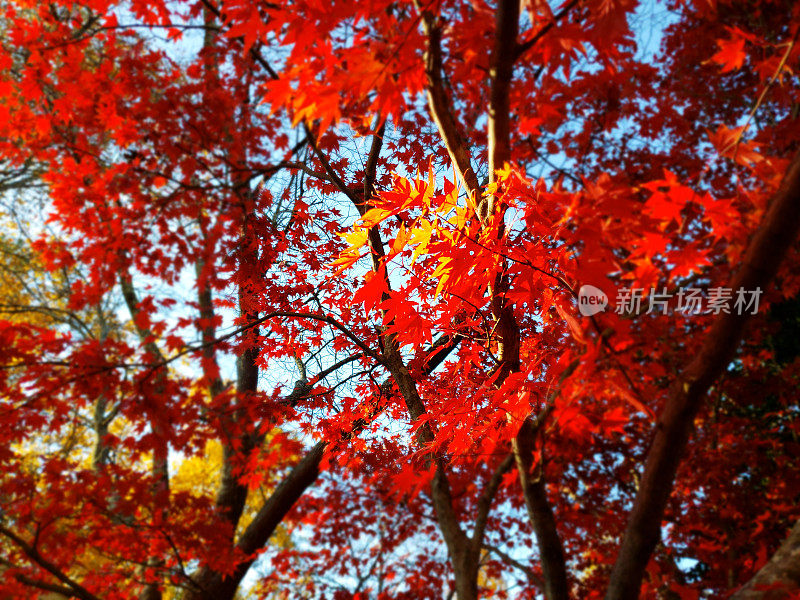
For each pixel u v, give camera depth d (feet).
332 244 12.28
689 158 17.71
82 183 17.01
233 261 12.48
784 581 6.15
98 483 13.76
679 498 21.25
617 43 6.03
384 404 10.48
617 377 6.63
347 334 10.60
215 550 14.65
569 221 5.90
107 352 12.40
